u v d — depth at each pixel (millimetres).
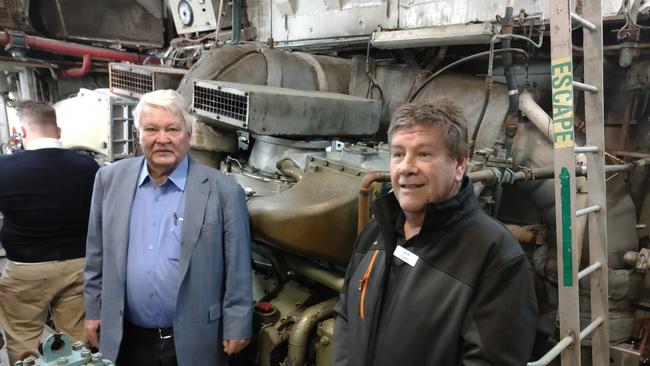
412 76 3123
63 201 2201
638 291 2395
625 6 2246
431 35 2738
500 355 979
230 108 2105
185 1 4625
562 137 1332
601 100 1586
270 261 2334
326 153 2268
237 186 1787
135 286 1682
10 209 2125
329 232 1800
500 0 2637
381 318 1143
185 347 1661
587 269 1584
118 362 1755
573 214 1348
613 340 2344
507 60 2465
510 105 2500
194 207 1688
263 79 2934
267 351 1978
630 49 2291
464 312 1028
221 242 1737
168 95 1656
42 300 2318
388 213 1215
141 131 1644
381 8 3174
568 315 1404
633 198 2643
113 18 4938
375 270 1225
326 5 3494
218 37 3943
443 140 1056
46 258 2250
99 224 1854
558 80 1309
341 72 3367
